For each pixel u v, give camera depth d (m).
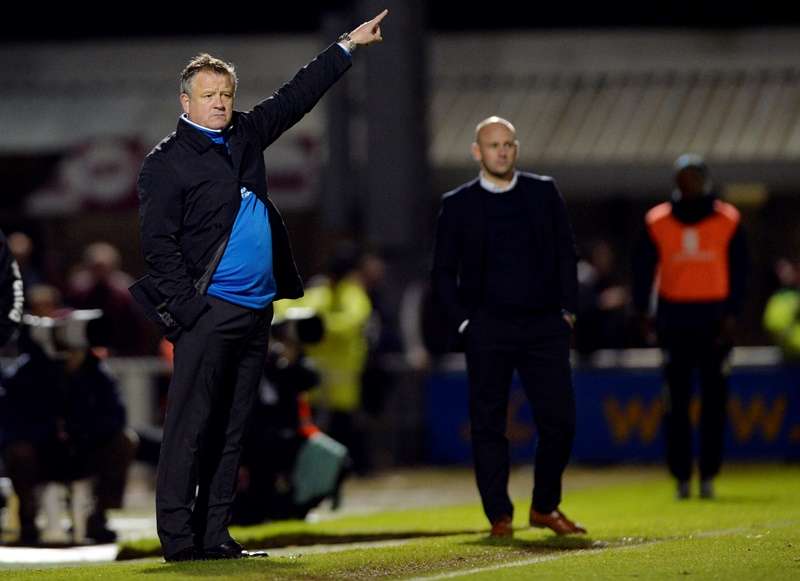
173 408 21.67
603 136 72.50
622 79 76.06
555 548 23.42
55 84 78.94
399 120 60.91
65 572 20.94
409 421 51.97
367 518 33.62
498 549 23.11
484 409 25.52
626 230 71.88
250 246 21.50
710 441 34.56
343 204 65.25
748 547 22.41
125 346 49.22
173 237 21.34
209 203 21.36
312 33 79.19
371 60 61.12
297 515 32.94
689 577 19.27
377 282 52.66
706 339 34.16
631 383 50.31
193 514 22.30
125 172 65.81
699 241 33.97
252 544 28.28
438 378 52.16
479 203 25.47
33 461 31.73
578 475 46.69
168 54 79.38
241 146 21.64
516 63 77.31
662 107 73.81
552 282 25.44
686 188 34.00
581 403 50.59
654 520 29.09
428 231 62.28
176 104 77.38
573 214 72.62
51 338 31.62
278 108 22.12
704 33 76.50
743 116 72.50
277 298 22.30
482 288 25.56
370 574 20.06
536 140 72.56
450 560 21.73
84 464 31.92
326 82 22.55
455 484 45.50
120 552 27.05
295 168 65.44
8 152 67.00
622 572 19.78
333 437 47.91
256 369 22.30
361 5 61.53
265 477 32.62
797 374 49.78
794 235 70.06
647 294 34.53
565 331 25.41
